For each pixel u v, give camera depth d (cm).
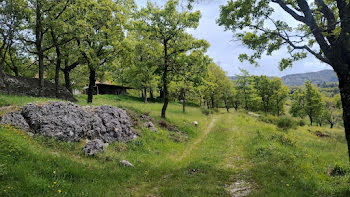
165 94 1966
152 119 1695
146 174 764
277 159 897
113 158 876
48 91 1958
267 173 743
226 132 1855
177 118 2158
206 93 4500
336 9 712
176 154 1196
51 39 1909
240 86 5728
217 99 5659
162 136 1449
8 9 1459
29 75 2597
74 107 1065
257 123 2438
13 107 945
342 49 614
